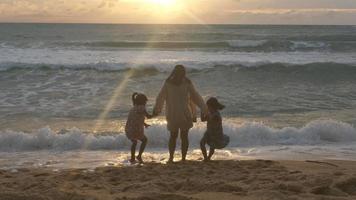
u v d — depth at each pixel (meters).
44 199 4.73
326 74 20.84
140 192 5.28
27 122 11.75
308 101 15.34
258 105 14.47
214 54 28.59
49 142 9.59
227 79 19.67
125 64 21.19
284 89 17.75
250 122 11.35
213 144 7.80
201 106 7.67
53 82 18.31
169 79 7.64
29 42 36.75
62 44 34.69
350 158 8.48
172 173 6.65
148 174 6.62
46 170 7.36
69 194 4.95
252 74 20.69
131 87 17.72
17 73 20.00
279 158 8.51
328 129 10.48
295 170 6.91
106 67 21.12
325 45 32.62
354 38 39.94
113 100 15.08
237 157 8.61
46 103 14.32
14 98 15.04
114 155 8.78
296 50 31.64
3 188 5.45
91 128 11.12
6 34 54.25
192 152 9.04
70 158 8.51
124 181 6.17
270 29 81.44
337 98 15.98
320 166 7.34
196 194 5.17
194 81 19.22
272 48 32.44
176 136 7.76
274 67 21.59
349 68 21.47
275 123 11.95
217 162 7.64
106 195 5.04
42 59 24.39
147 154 8.92
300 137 10.35
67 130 10.64
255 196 4.98
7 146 9.47
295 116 12.91
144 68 21.08
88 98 15.31
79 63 21.66
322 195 5.00
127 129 8.12
